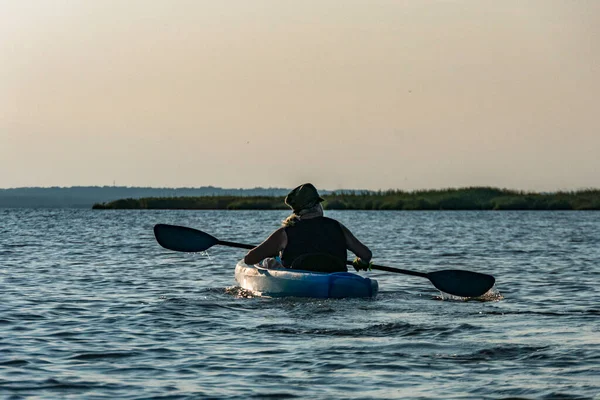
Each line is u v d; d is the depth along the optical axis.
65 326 11.92
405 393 7.96
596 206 110.56
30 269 21.31
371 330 11.37
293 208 15.29
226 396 7.92
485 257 26.67
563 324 11.84
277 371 8.93
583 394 7.80
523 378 8.44
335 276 14.45
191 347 10.28
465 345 10.18
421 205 113.31
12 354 9.91
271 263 15.98
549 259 25.59
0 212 117.94
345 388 8.17
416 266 23.25
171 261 24.34
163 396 7.95
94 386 8.34
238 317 12.67
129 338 10.94
